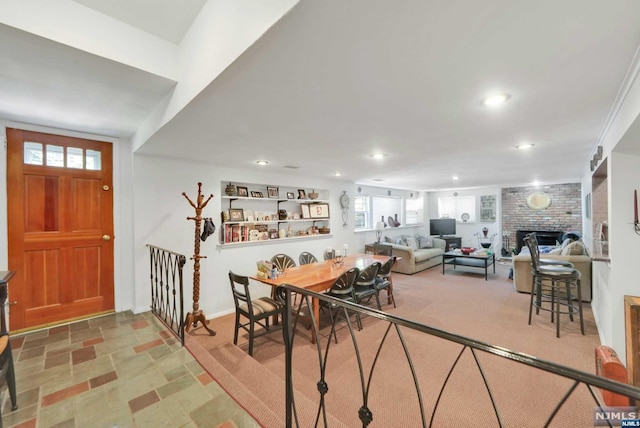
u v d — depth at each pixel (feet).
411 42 3.76
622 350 7.36
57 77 5.91
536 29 3.51
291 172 15.46
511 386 7.05
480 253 19.21
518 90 5.30
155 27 5.73
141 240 10.52
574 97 5.61
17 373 6.62
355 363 8.29
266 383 7.04
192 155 10.82
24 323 8.84
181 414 5.34
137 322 9.60
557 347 8.98
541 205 23.11
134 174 10.41
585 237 16.69
